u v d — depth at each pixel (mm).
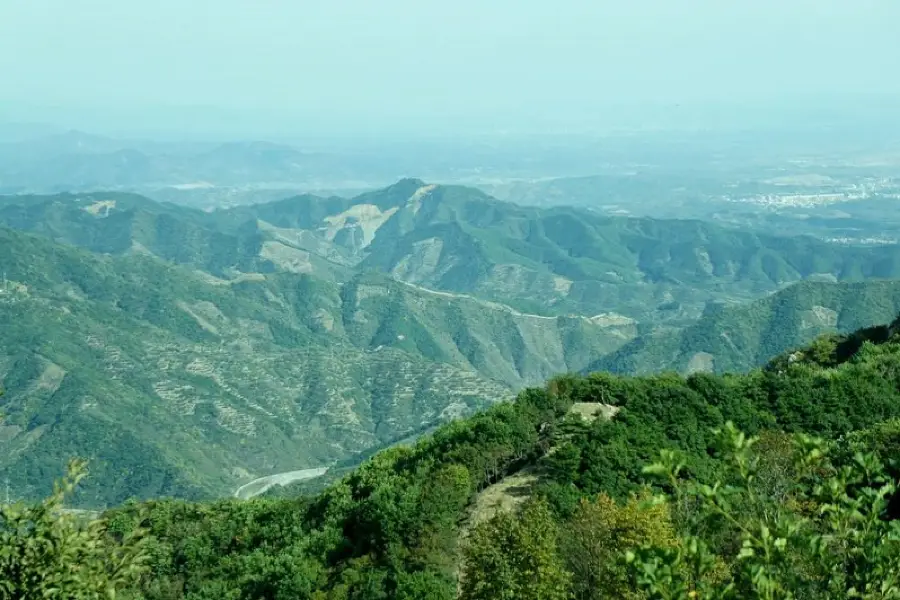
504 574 35688
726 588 11289
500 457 74125
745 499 12750
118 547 21672
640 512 35531
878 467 12094
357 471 88062
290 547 69938
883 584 10969
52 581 19578
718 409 79062
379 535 61969
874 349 100938
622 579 31375
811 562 11633
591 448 65500
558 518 55969
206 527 87438
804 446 12773
